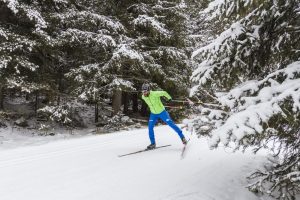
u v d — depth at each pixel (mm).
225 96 5059
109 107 21000
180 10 16812
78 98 16406
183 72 18203
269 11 5492
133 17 16781
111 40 15461
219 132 4492
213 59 5750
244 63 5641
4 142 13961
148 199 5535
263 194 6383
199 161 7848
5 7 15195
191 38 17547
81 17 15727
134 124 17172
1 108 16203
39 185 6094
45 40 14750
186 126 5398
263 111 4367
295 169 5484
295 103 4301
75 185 6094
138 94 19766
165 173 6910
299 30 5457
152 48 17547
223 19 5852
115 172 6895
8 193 5703
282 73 5086
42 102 19531
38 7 15758
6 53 14375
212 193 6098
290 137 5398
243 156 8289
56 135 15867
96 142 10406
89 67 15922
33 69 14492
